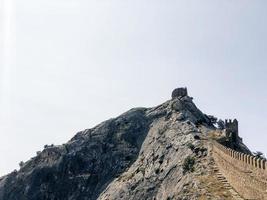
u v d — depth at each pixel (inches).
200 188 2861.7
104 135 6146.7
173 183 3715.6
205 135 4463.6
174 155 4315.9
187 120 5147.6
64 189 5826.8
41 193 5994.1
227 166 2783.0
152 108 6235.2
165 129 5162.4
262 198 1927.9
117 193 4534.9
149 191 4173.2
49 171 6151.6
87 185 5620.1
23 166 6663.4
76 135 6599.4
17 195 6200.8
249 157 2185.0
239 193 2381.9
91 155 5954.7
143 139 5664.4
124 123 6151.6
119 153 5698.8
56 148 6432.1
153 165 4544.8
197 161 3570.4
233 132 4281.5
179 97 5984.3
